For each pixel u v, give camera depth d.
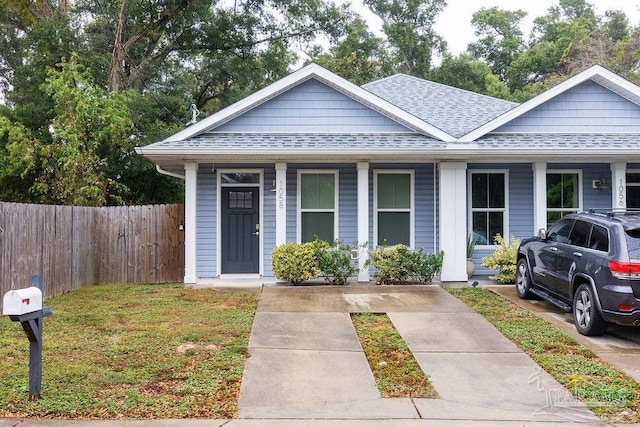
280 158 12.06
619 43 35.44
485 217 13.40
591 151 11.80
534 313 9.00
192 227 12.27
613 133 13.07
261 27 25.78
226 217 13.02
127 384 5.59
